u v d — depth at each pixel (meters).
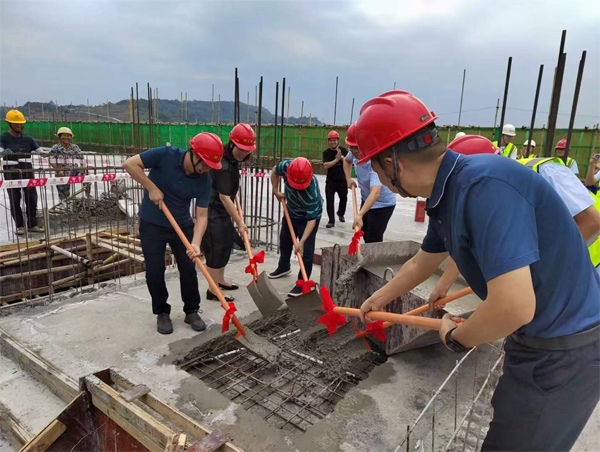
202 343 3.33
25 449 2.37
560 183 2.36
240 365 3.20
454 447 2.24
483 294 1.51
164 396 2.67
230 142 3.80
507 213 1.21
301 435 2.37
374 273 3.55
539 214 1.30
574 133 13.78
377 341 3.43
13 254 5.12
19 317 3.69
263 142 20.16
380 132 1.42
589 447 2.37
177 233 3.20
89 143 25.12
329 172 8.22
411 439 2.34
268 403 2.74
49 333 3.44
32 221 6.65
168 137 22.03
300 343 3.37
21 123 6.55
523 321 1.19
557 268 1.36
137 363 3.04
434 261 1.96
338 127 18.61
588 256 1.46
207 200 3.43
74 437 2.56
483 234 1.23
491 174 1.26
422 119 1.40
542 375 1.48
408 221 9.20
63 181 4.90
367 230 5.07
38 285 5.32
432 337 2.99
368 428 2.43
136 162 3.13
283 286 4.67
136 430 2.31
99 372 2.87
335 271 3.63
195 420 2.45
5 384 3.02
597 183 6.41
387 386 2.83
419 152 1.39
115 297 4.17
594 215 2.29
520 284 1.17
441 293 2.34
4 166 6.21
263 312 3.46
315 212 4.22
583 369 1.43
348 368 3.14
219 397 2.67
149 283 3.44
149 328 3.55
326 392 2.87
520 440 1.60
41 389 2.99
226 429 2.39
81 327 3.55
